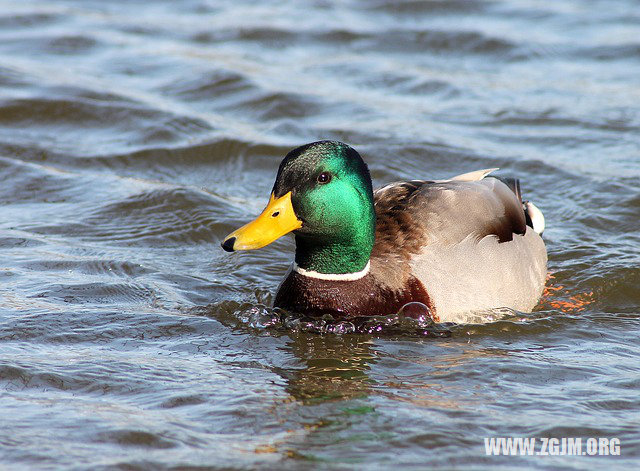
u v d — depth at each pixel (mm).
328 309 10141
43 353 9312
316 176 9602
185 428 7852
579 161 15742
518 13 23484
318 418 8062
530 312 10805
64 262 11953
